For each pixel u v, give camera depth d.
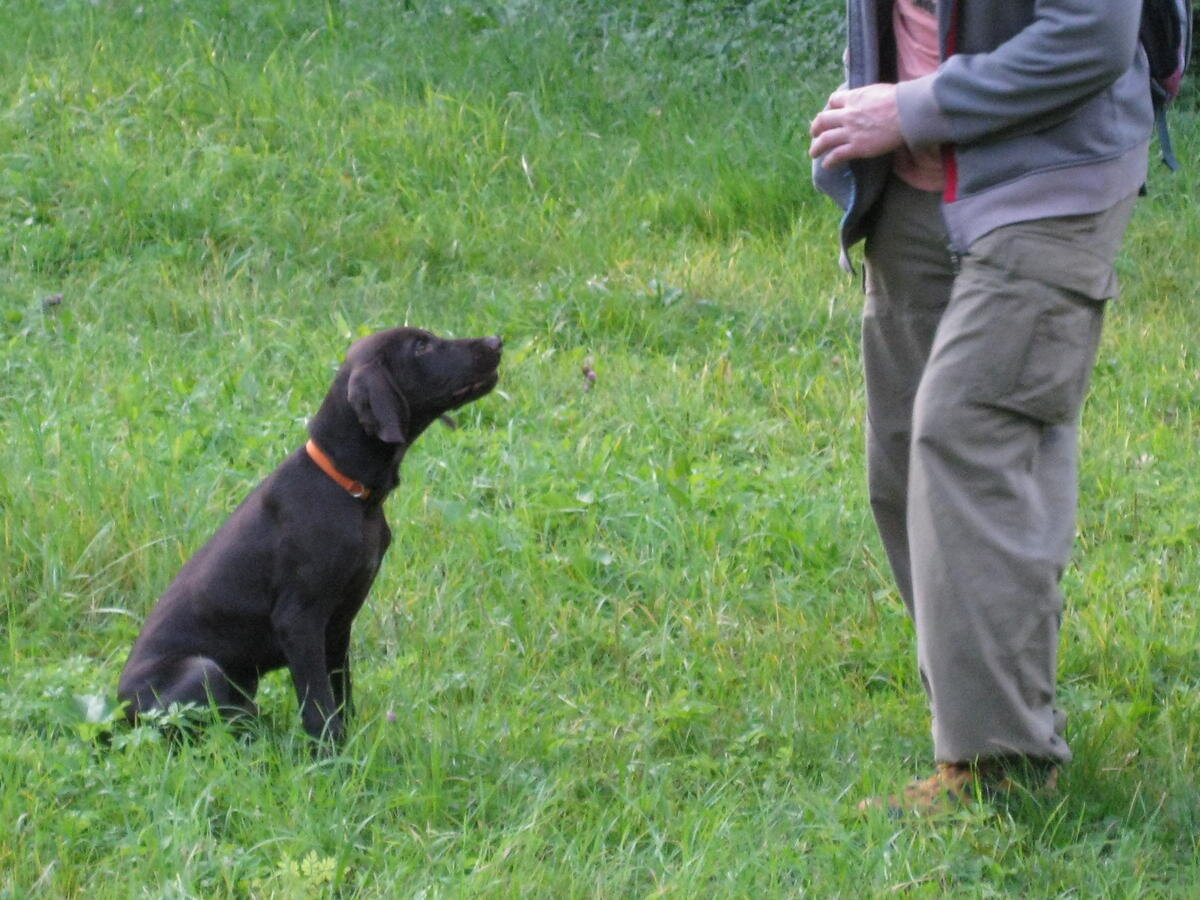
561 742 6.74
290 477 6.93
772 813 6.37
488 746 6.67
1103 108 6.16
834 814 6.35
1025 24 6.17
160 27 17.36
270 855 5.80
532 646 7.86
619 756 6.71
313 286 12.86
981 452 6.12
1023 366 6.08
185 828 5.74
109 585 8.20
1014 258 6.05
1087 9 5.80
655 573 8.73
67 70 15.85
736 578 8.80
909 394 6.89
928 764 7.00
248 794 6.09
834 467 10.51
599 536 9.29
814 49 19.52
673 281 13.42
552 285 12.98
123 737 6.36
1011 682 6.23
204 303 12.15
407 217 14.42
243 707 6.98
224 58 16.50
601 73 18.00
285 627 6.85
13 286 12.27
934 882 5.84
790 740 6.95
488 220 14.54
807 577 8.99
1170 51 6.45
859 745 7.03
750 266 14.05
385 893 5.51
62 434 9.58
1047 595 6.22
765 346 12.59
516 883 5.55
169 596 7.15
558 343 12.36
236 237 13.55
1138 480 10.33
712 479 9.72
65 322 11.64
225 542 7.05
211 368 11.01
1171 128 18.47
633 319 12.68
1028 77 5.91
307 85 16.22
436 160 15.33
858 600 8.66
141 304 12.11
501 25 19.14
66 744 6.44
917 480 6.25
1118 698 7.82
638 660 7.91
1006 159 6.10
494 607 8.26
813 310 13.14
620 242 14.28
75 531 8.48
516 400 11.00
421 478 9.52
